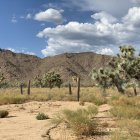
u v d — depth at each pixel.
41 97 31.81
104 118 16.12
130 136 11.16
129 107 18.50
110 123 14.55
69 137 11.90
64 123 14.62
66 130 13.12
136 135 11.71
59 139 11.59
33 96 32.31
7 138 11.84
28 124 15.08
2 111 18.89
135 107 18.66
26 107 25.16
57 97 32.34
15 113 21.34
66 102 28.56
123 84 37.28
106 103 25.25
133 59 37.06
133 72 36.44
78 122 12.36
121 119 15.29
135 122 13.89
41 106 25.66
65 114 14.77
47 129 13.39
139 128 12.89
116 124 14.23
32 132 12.92
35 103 27.88
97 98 28.41
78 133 12.27
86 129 12.30
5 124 15.38
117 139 10.81
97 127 13.52
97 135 12.23
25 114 20.61
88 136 12.08
